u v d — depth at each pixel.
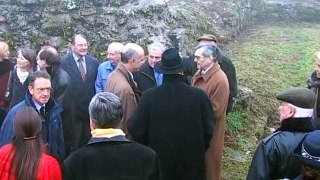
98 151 3.07
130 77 5.07
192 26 8.66
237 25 10.57
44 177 2.88
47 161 2.97
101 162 3.05
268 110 7.65
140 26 7.80
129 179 3.05
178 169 4.18
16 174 2.84
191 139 4.18
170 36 7.79
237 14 10.54
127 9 7.90
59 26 7.70
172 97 4.19
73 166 3.05
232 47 9.87
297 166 3.15
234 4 10.57
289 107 3.26
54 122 4.15
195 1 10.22
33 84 4.02
